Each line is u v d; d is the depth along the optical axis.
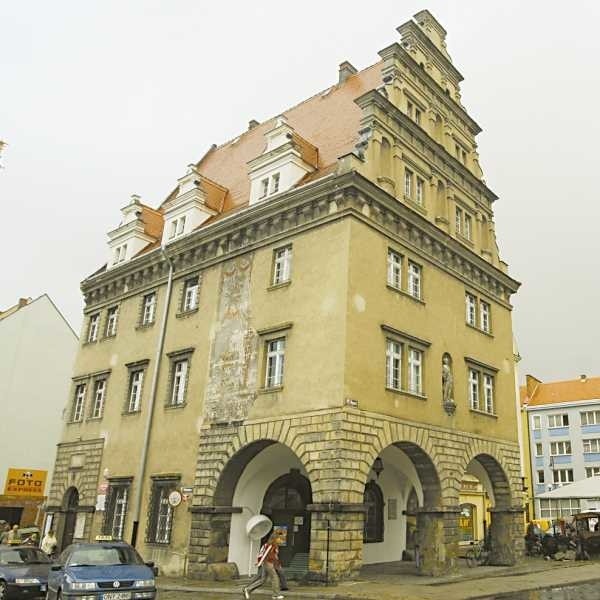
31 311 45.53
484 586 19.14
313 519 19.22
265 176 26.59
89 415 31.67
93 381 32.31
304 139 28.19
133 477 26.91
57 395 45.34
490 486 28.36
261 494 24.50
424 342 24.03
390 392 21.81
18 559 19.84
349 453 19.44
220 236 26.98
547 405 67.31
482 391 27.58
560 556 30.56
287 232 24.17
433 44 30.47
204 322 26.50
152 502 25.38
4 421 42.53
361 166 23.05
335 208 22.61
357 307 21.23
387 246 23.45
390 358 22.50
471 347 27.36
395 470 28.98
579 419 65.25
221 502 22.94
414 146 26.66
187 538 23.17
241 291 25.27
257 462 23.75
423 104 28.39
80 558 15.33
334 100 31.20
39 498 42.75
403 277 24.02
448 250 26.98
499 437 27.84
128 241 34.12
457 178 29.47
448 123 30.19
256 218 25.39
